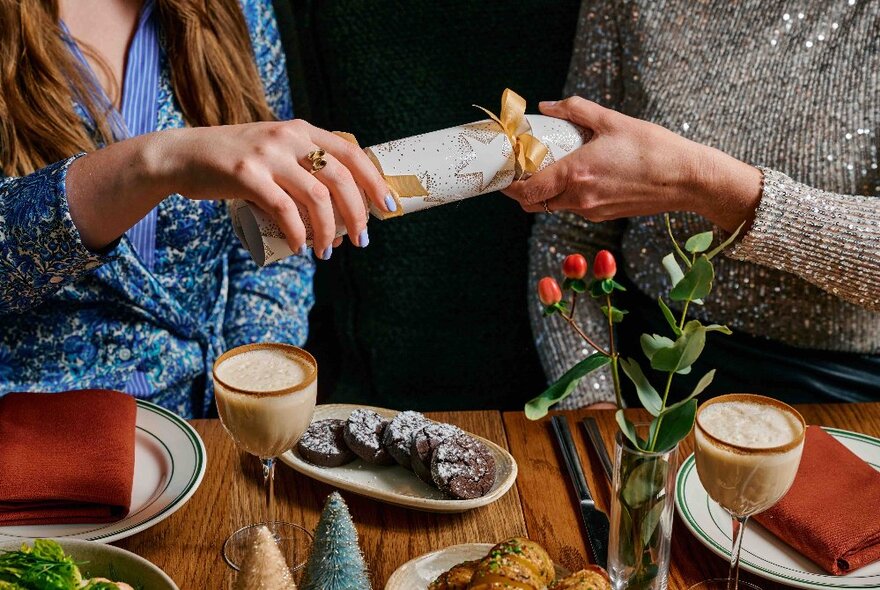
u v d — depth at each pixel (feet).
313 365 3.04
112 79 4.60
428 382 6.09
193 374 4.83
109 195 3.43
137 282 4.52
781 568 2.96
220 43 4.80
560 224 5.28
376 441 3.45
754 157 4.66
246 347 3.20
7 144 4.21
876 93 4.42
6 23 4.10
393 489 3.36
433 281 5.89
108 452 3.26
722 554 2.98
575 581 2.46
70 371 4.53
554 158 3.68
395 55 5.57
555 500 3.34
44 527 3.10
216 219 4.85
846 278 4.11
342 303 6.15
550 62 5.54
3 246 3.55
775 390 4.85
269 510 3.14
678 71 4.75
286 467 3.52
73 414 3.44
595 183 3.78
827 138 4.51
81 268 3.67
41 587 2.38
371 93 5.64
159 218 4.64
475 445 3.42
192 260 4.84
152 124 4.67
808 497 3.13
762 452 2.50
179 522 3.20
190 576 2.94
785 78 4.56
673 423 2.59
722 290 4.81
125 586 2.50
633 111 4.99
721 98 4.68
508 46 5.52
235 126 3.23
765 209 4.01
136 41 4.60
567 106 3.76
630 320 5.36
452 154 3.31
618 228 5.31
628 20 4.86
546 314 2.60
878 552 2.95
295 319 5.18
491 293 5.91
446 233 5.80
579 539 3.13
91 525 3.11
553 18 5.47
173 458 3.47
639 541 2.67
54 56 4.26
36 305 4.10
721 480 2.60
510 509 3.28
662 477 2.60
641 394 2.62
